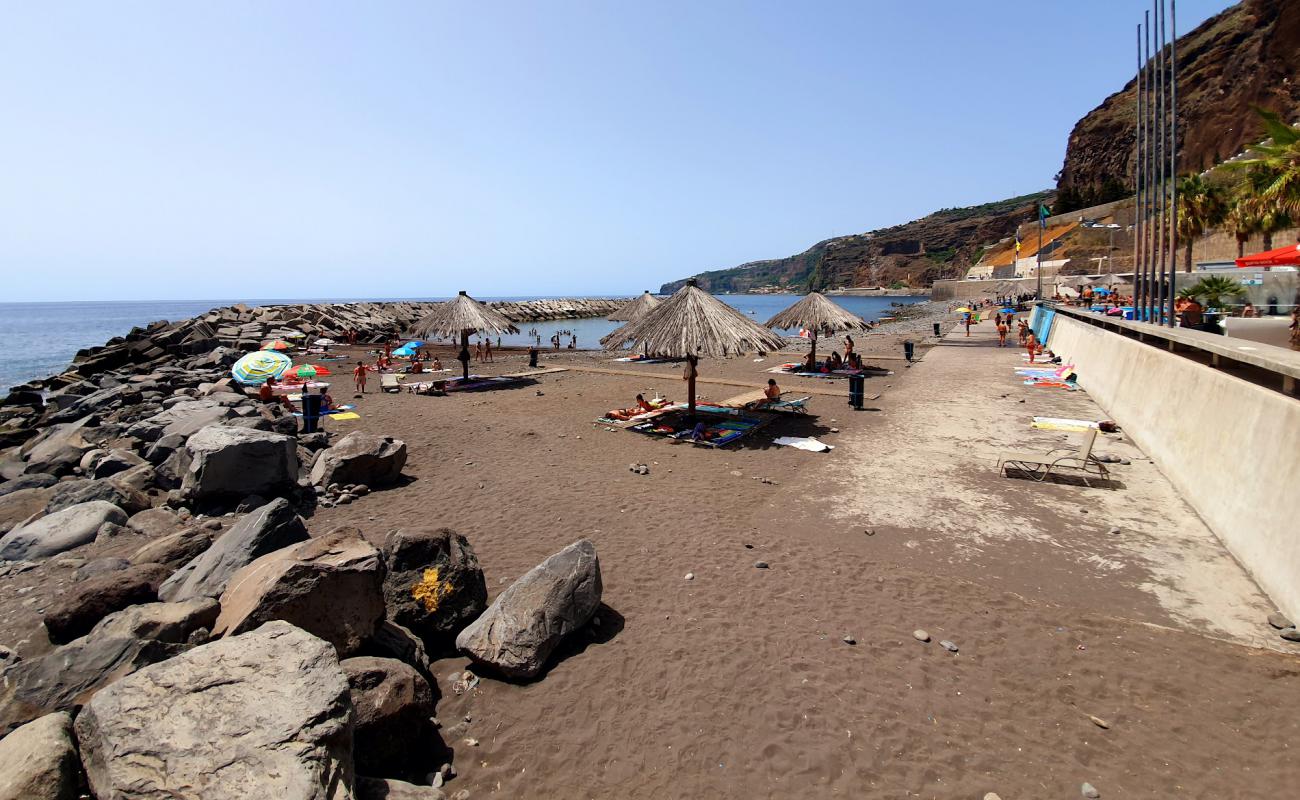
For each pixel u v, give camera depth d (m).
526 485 9.74
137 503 8.57
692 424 14.03
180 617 4.36
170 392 20.53
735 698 4.50
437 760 3.93
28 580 6.35
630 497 9.15
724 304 14.53
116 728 2.86
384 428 14.10
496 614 4.99
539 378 23.53
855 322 22.67
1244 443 7.18
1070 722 4.23
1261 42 72.31
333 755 2.92
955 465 10.66
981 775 3.77
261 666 3.26
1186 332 10.91
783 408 15.66
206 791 2.59
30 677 3.81
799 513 8.45
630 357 31.44
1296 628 5.25
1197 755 3.91
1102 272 67.25
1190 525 7.74
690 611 5.75
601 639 5.29
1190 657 4.95
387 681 3.90
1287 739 4.02
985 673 4.79
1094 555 6.93
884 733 4.13
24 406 20.00
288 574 4.22
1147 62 17.62
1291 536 5.72
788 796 3.63
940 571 6.59
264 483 8.76
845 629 5.42
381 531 7.78
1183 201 29.56
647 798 3.64
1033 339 24.94
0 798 2.67
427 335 21.55
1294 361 6.58
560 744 4.07
